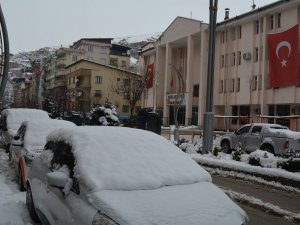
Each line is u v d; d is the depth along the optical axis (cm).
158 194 468
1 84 725
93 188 464
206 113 1691
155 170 521
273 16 4191
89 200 452
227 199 496
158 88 6216
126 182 481
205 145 1688
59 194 527
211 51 1680
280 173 1194
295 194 1054
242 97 4581
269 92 4169
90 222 423
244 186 1155
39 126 1085
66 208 487
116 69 7794
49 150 664
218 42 5009
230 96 4803
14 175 1107
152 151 563
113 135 574
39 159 693
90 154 523
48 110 5269
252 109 4447
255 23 4447
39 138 1034
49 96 6212
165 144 601
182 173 533
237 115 4697
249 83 4453
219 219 434
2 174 1130
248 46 4516
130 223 402
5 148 1733
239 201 942
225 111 4844
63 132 624
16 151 1113
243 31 4612
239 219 450
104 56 10062
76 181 495
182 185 509
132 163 522
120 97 7681
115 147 546
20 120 1777
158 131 2164
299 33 3841
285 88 3962
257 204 894
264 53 4222
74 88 7388
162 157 557
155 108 6119
